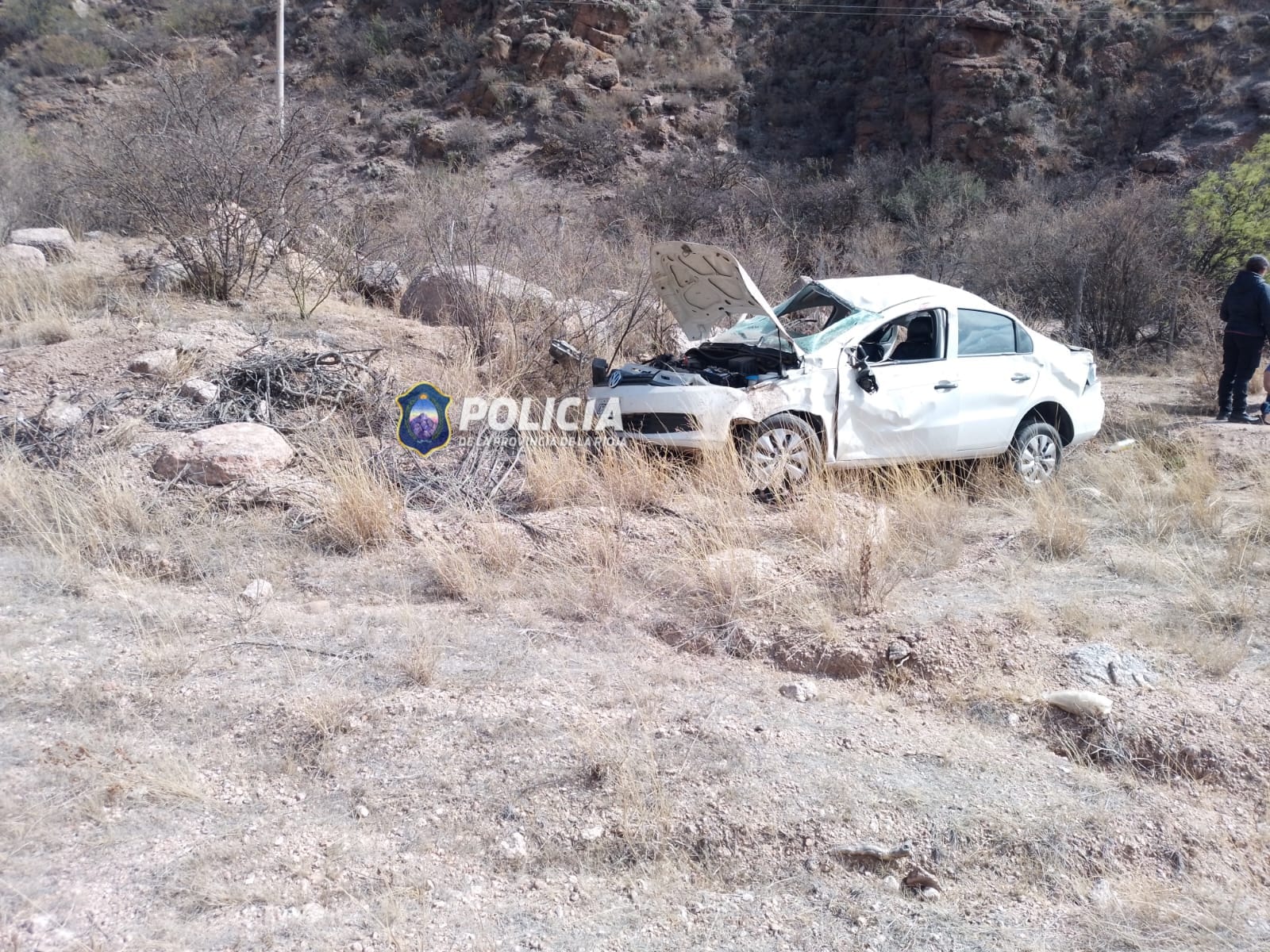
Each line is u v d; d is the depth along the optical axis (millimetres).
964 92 26422
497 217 12820
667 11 31266
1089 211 15875
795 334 7773
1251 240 14883
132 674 4441
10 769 3705
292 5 32031
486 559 5832
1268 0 28656
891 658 4785
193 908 3158
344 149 26109
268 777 3830
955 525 6578
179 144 9789
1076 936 3342
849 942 3254
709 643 5043
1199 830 3832
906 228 21438
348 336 9000
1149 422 9555
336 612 5215
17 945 2932
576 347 9180
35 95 28078
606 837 3604
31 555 5570
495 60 28922
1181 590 5719
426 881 3357
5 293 9195
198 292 9844
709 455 6777
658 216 21453
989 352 7809
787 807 3760
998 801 3885
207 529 5930
